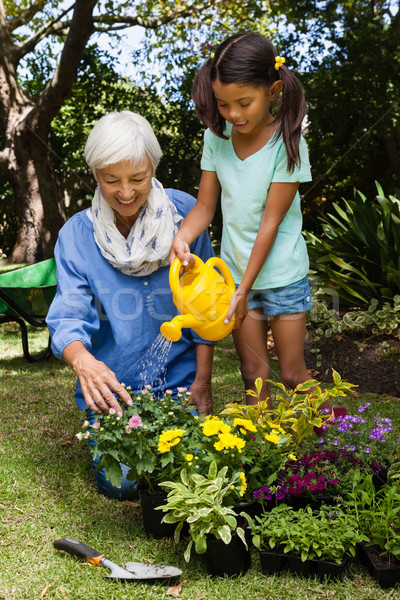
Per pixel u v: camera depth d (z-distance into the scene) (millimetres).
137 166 1940
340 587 1612
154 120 10375
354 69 8922
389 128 8969
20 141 9758
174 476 1842
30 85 11398
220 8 10492
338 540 1645
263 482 1875
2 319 4293
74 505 2098
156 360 2281
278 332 2297
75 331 2064
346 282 4453
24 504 2090
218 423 1806
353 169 9625
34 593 1589
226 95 1946
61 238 2254
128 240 2146
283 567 1712
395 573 1614
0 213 12242
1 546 1817
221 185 2268
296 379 2363
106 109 10672
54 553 1785
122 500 2148
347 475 1892
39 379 3838
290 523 1701
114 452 1826
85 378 1895
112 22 9672
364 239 4426
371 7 9727
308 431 2055
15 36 11414
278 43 9484
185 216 2387
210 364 2322
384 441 2047
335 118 9000
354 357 3840
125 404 1984
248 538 1765
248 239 2225
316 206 9344
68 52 8500
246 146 2180
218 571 1676
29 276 4156
